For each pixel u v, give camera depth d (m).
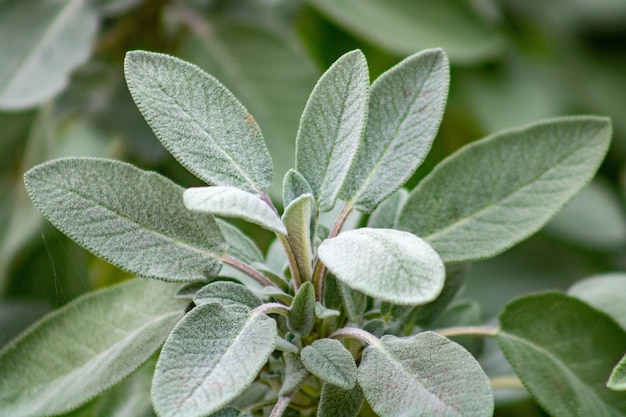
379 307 0.54
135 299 0.55
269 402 0.53
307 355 0.50
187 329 0.49
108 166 0.52
